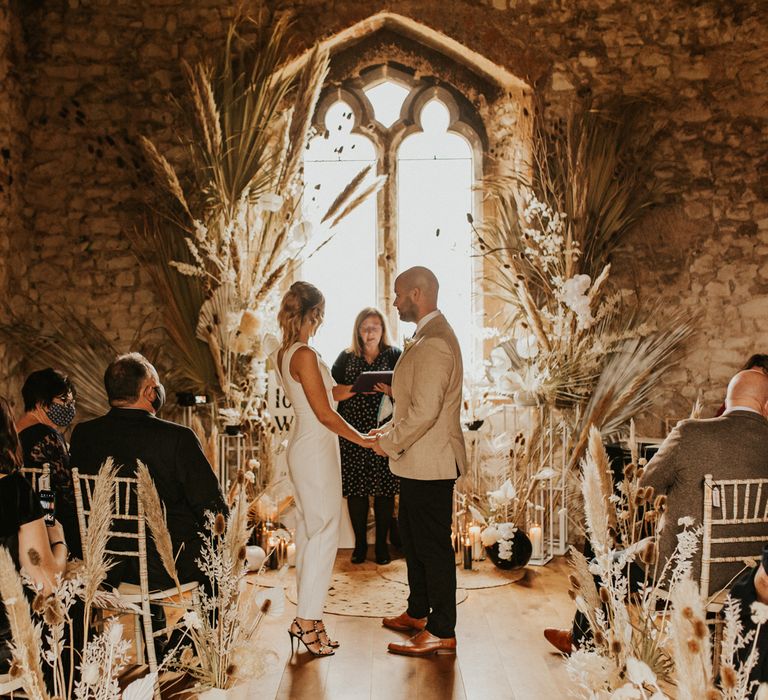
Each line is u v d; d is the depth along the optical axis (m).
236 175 5.29
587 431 5.05
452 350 3.38
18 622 1.70
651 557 2.42
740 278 5.54
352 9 5.66
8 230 5.34
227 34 5.62
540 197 5.51
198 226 5.07
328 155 6.00
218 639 2.83
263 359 5.19
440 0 5.67
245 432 5.22
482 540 4.77
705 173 5.58
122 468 3.02
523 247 5.48
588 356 5.15
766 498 2.92
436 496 3.46
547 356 5.18
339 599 4.27
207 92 5.09
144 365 3.15
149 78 5.66
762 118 5.57
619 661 2.20
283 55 5.63
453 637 3.54
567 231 5.35
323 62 5.20
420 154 6.00
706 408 5.52
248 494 4.87
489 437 5.48
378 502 4.99
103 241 5.62
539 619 3.99
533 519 5.36
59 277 5.62
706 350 5.54
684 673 1.38
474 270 5.95
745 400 3.03
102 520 2.06
